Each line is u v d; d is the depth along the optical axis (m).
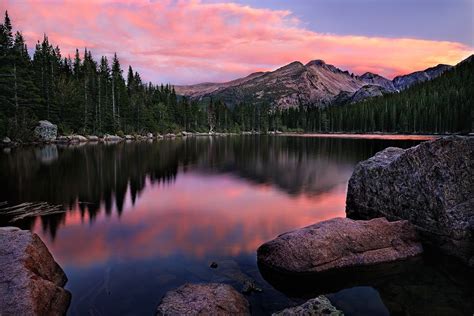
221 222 15.48
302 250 10.11
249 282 9.13
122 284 9.30
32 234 9.38
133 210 17.61
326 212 17.33
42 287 7.61
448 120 113.44
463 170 11.66
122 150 54.97
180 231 14.08
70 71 116.50
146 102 127.88
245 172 32.28
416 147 12.80
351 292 9.05
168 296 7.82
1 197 20.36
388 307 8.29
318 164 38.56
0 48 60.06
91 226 14.72
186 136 130.88
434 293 8.95
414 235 11.65
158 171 32.34
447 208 11.23
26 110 64.19
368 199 15.03
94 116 89.31
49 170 31.11
